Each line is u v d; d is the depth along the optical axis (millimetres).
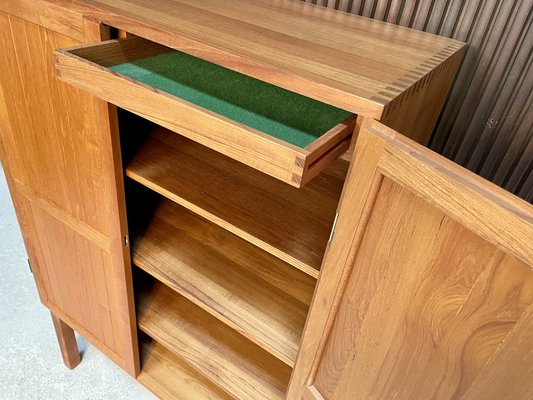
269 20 796
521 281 457
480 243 479
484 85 874
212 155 980
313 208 883
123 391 1458
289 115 688
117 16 674
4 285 1752
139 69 747
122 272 1031
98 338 1310
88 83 638
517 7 790
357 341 692
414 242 544
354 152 552
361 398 739
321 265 692
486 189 435
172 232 1125
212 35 657
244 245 1125
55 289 1286
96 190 909
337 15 916
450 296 534
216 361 1155
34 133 934
